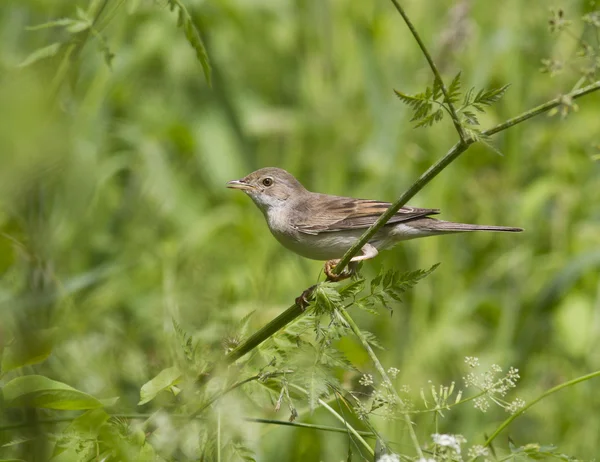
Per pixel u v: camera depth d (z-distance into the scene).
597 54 6.90
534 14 13.81
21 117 3.93
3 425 5.51
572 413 11.44
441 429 10.98
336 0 14.59
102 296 10.04
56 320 6.85
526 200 13.19
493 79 14.41
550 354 12.45
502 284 13.28
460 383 11.61
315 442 9.58
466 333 12.27
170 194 13.00
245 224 12.40
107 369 7.45
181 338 6.55
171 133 13.55
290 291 12.23
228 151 13.86
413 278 6.49
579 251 13.34
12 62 6.87
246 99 14.34
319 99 14.13
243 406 6.37
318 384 6.11
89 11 6.16
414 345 11.93
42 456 5.48
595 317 12.27
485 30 13.82
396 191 13.70
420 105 6.23
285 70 14.77
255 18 14.61
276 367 6.35
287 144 14.31
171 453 6.05
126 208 12.72
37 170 4.02
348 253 7.05
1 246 5.59
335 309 6.47
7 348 5.66
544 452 6.40
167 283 9.71
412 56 14.31
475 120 6.21
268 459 9.45
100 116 12.16
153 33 13.23
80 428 5.68
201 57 6.10
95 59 11.38
